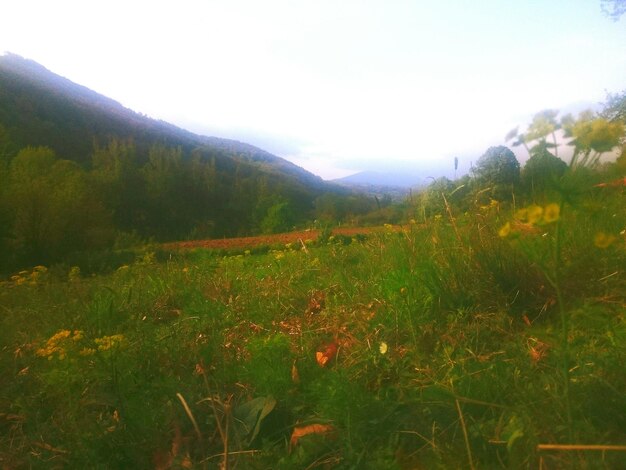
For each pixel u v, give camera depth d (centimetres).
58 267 840
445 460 211
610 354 257
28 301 625
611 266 368
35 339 465
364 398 260
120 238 2892
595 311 315
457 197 511
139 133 13225
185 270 664
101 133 11812
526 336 322
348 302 445
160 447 263
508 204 417
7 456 278
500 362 279
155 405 296
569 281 359
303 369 329
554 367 268
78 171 3234
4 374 388
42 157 3600
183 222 7181
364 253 614
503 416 231
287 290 525
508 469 198
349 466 219
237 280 611
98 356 322
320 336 385
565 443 205
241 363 355
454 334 338
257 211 5978
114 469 254
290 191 9369
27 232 2577
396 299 391
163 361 377
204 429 276
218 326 438
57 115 11362
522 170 412
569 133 175
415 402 248
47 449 276
